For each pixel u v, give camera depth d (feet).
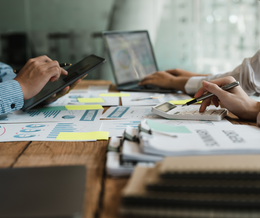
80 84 4.69
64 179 1.15
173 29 7.56
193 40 7.66
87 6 7.22
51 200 0.97
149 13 7.39
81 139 1.76
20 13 7.17
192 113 2.25
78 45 7.45
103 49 7.48
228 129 1.52
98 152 1.54
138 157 1.20
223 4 7.43
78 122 2.19
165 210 0.88
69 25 7.31
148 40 4.94
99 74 7.59
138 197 0.88
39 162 1.40
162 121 2.15
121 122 2.16
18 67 7.47
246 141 1.28
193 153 1.18
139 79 4.48
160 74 3.94
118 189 1.11
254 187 0.86
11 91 2.40
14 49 7.36
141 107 2.78
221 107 2.55
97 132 1.89
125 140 1.41
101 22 7.33
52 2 7.15
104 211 0.95
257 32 7.63
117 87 4.02
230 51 7.77
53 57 7.48
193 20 7.53
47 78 2.50
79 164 1.37
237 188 0.87
